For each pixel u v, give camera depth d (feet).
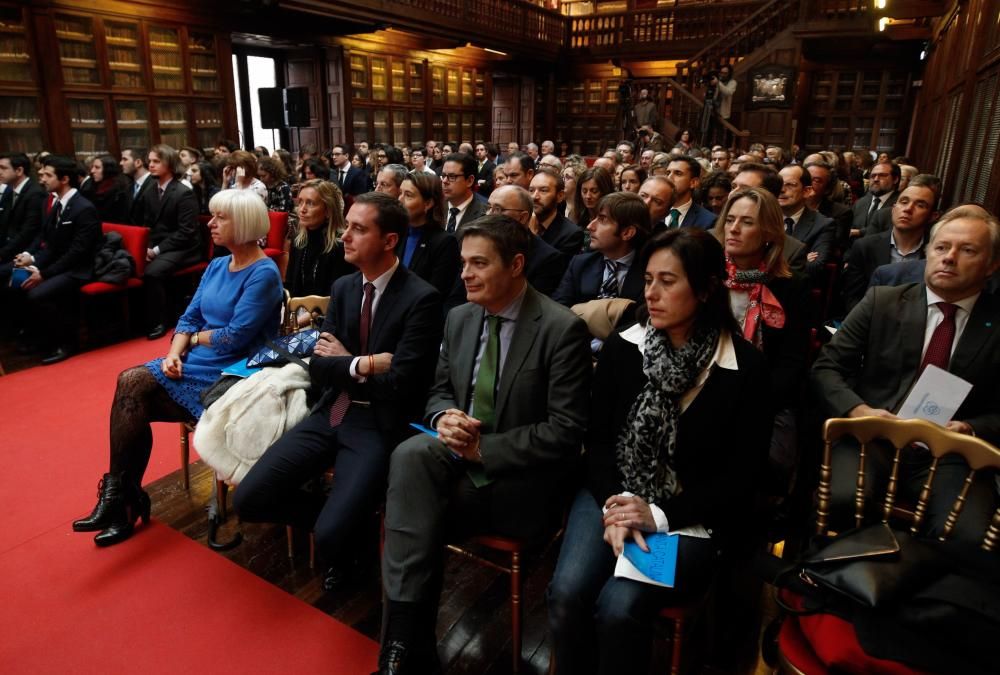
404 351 7.23
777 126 43.86
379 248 7.23
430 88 44.09
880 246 11.78
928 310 6.69
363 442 7.17
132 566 7.91
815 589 4.86
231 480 7.57
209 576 7.75
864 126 46.37
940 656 4.24
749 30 45.93
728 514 5.82
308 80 37.50
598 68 55.01
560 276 10.17
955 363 6.42
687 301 5.51
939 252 6.29
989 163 15.10
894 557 4.65
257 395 7.66
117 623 6.94
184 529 8.72
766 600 7.30
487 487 6.22
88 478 9.96
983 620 4.23
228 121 30.83
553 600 5.36
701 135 43.83
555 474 6.32
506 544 6.17
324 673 6.31
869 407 6.70
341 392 7.51
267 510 7.14
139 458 8.45
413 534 5.99
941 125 25.35
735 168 19.31
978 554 4.73
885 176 18.12
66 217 15.52
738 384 5.62
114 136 26.53
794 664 4.68
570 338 6.28
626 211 8.25
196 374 8.75
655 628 6.13
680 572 5.26
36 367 14.69
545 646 6.77
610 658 5.10
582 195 12.69
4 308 17.67
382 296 7.50
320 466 7.36
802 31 41.86
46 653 6.51
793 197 13.38
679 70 48.44
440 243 10.78
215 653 6.55
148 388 8.40
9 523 8.75
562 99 57.16
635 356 6.01
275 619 7.04
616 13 52.85
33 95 23.84
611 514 5.53
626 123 49.24
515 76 54.85
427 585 5.95
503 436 6.21
